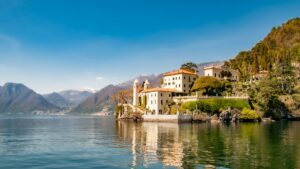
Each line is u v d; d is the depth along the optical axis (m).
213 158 45.44
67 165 42.56
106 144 64.69
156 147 58.22
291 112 170.88
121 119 183.38
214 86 176.62
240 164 41.12
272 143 61.94
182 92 185.75
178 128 106.88
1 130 117.25
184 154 49.31
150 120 160.88
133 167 40.53
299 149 53.53
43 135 91.31
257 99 164.25
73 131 108.31
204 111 155.88
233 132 88.00
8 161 46.00
